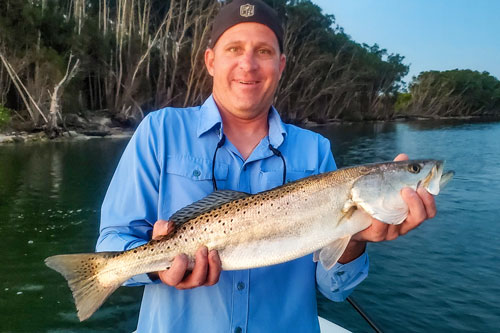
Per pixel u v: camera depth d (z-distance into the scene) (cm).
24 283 203
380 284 203
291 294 71
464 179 479
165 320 67
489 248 249
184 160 73
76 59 1033
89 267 70
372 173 73
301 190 73
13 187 431
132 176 72
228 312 67
